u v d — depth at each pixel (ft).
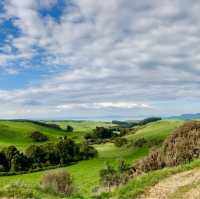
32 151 472.85
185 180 80.28
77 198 94.38
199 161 94.63
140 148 540.93
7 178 397.39
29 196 86.33
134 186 86.17
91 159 509.35
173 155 122.52
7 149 460.55
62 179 142.00
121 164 246.27
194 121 138.51
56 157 483.51
